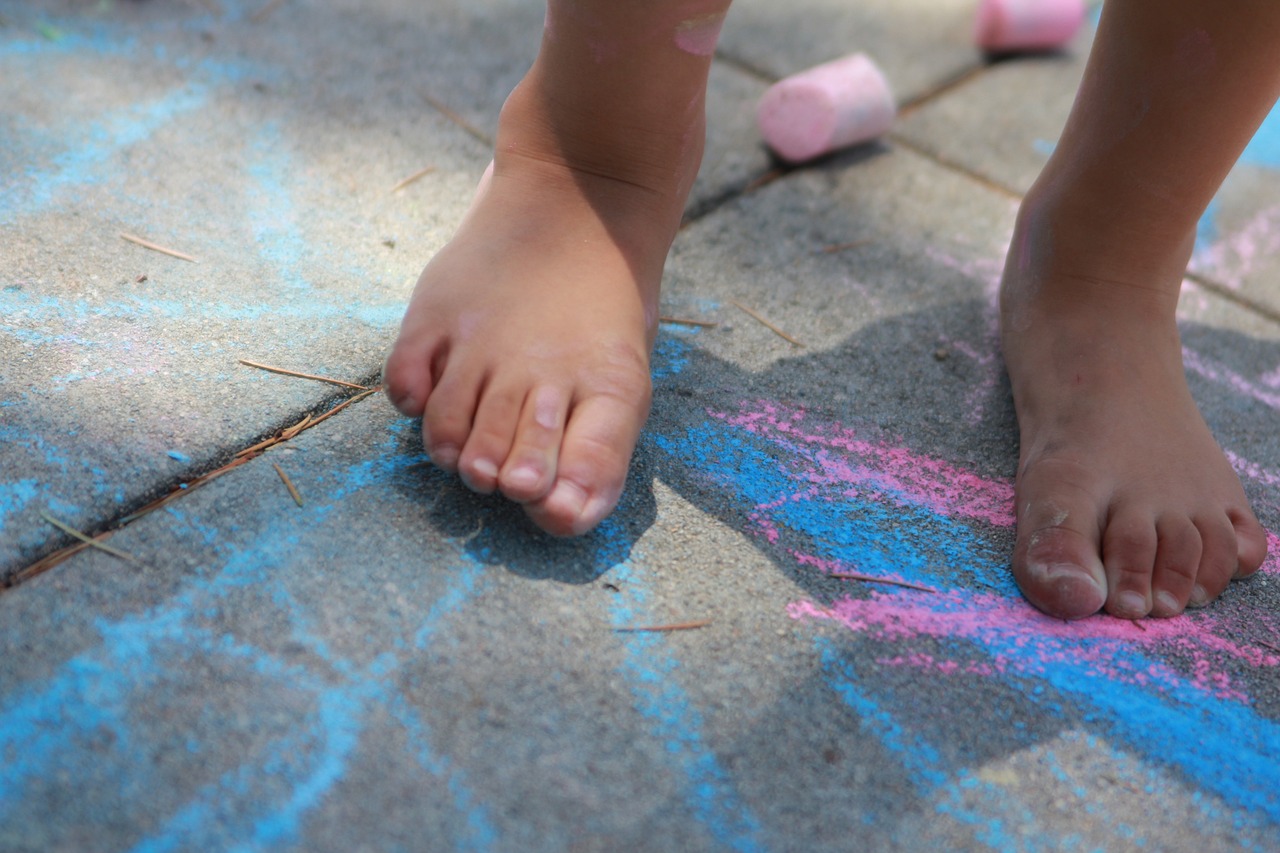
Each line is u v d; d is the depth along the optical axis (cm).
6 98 180
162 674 104
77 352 136
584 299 127
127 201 164
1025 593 128
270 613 111
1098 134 139
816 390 154
